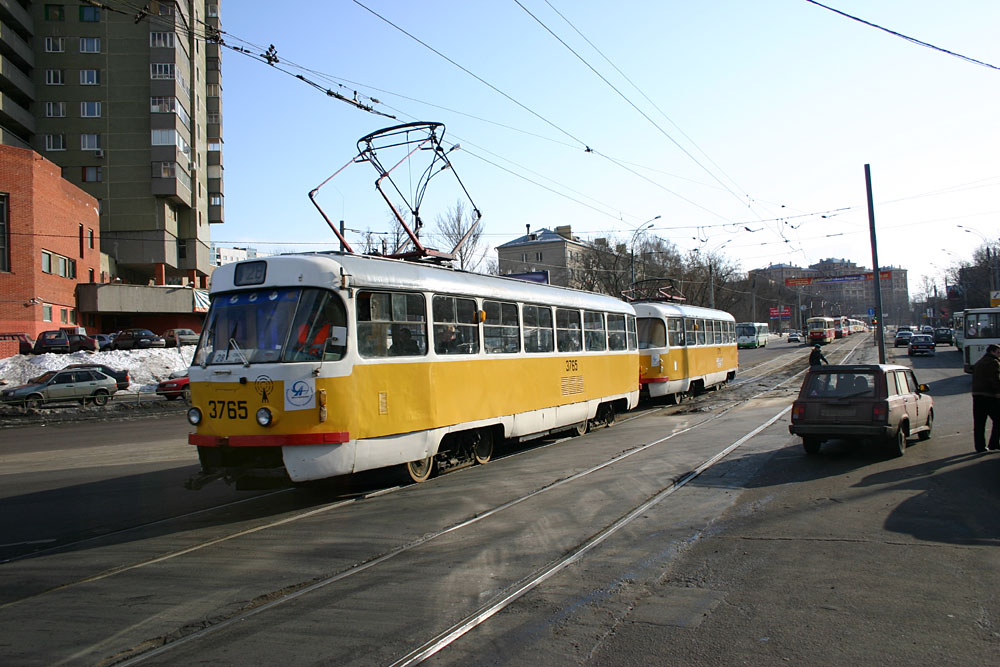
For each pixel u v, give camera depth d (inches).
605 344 639.8
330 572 236.4
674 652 166.7
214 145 2541.8
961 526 268.5
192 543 279.9
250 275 337.1
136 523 320.8
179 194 2081.7
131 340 1558.8
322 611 199.8
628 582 219.1
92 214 1843.0
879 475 371.6
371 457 340.5
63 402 1023.0
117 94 2043.6
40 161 1524.4
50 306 1583.4
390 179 492.1
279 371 311.7
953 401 749.3
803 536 263.6
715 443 509.4
